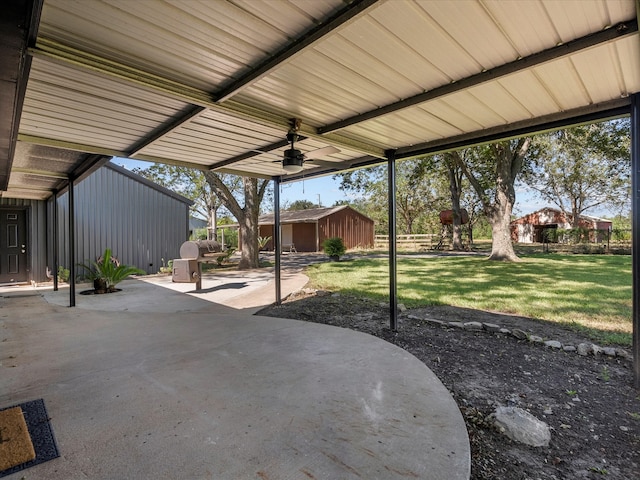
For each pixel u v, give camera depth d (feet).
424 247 72.59
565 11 5.73
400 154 14.71
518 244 86.17
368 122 11.12
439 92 8.74
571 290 21.94
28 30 4.54
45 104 9.36
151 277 34.19
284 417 7.26
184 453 6.06
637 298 8.92
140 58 7.23
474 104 9.58
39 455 5.95
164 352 11.41
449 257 49.03
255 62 7.44
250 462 5.82
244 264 41.68
